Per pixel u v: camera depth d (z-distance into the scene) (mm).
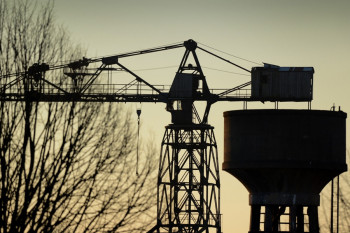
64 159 107500
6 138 107875
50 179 106500
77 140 109438
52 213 104438
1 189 107250
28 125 108125
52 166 107875
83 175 107875
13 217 105062
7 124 109312
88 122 113188
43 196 105625
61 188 106000
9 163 107438
